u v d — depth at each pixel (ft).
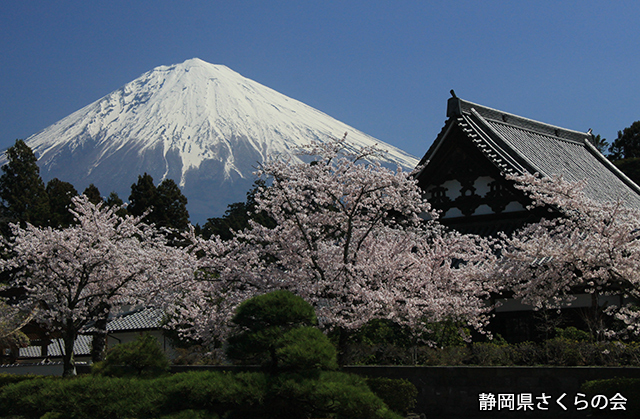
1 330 94.58
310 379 34.78
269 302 37.47
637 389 40.81
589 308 65.92
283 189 51.26
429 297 48.32
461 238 56.80
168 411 36.63
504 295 69.21
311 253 50.14
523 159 81.87
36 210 188.65
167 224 180.65
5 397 45.88
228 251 54.03
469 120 86.79
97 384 41.98
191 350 80.53
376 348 57.93
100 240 69.36
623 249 46.60
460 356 55.11
